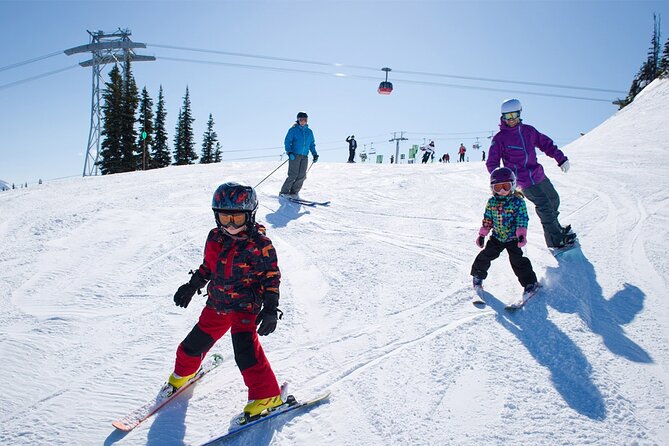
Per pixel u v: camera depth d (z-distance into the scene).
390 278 4.36
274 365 2.92
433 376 2.73
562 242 4.85
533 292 3.75
